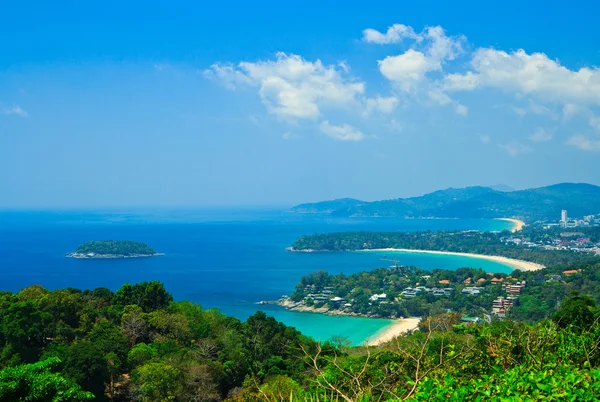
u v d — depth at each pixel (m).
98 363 33.09
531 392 6.76
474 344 9.68
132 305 49.91
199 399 34.41
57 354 33.47
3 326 36.50
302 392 8.62
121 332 43.28
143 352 38.66
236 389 38.25
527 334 9.51
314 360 8.21
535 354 8.85
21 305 38.84
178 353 39.91
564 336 9.56
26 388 15.52
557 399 6.42
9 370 15.57
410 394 7.14
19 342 36.53
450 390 7.07
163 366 34.06
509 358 8.70
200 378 35.56
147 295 54.88
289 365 43.22
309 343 46.19
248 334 51.03
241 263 178.88
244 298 111.81
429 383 7.20
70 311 45.84
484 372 8.89
